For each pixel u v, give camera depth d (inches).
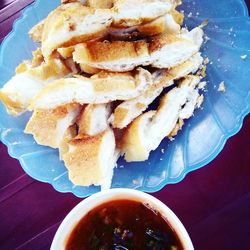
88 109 8.5
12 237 8.0
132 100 8.5
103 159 8.1
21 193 8.3
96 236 6.9
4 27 9.8
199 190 7.8
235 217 7.5
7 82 9.1
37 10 9.5
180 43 8.3
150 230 6.8
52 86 8.3
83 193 8.1
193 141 8.2
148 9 8.3
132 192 6.7
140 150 8.2
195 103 8.4
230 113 8.1
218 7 8.9
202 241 7.4
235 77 8.4
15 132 9.0
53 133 8.5
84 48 8.3
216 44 8.7
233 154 7.9
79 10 8.2
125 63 8.4
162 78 8.6
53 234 7.9
